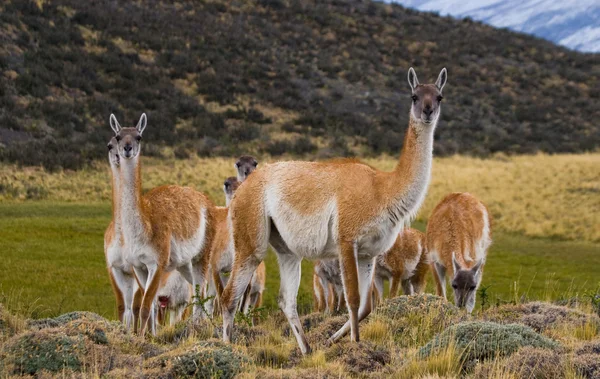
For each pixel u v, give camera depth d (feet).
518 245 303.07
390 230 84.84
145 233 100.48
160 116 578.25
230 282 92.17
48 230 273.95
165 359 76.79
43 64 599.98
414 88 85.71
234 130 585.63
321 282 139.95
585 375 69.10
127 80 631.56
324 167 88.12
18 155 443.32
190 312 134.62
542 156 606.14
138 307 103.86
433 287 197.26
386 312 102.63
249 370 74.08
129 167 99.30
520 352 73.56
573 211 373.61
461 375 73.56
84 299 177.88
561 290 206.69
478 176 478.18
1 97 525.34
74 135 509.35
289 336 104.42
